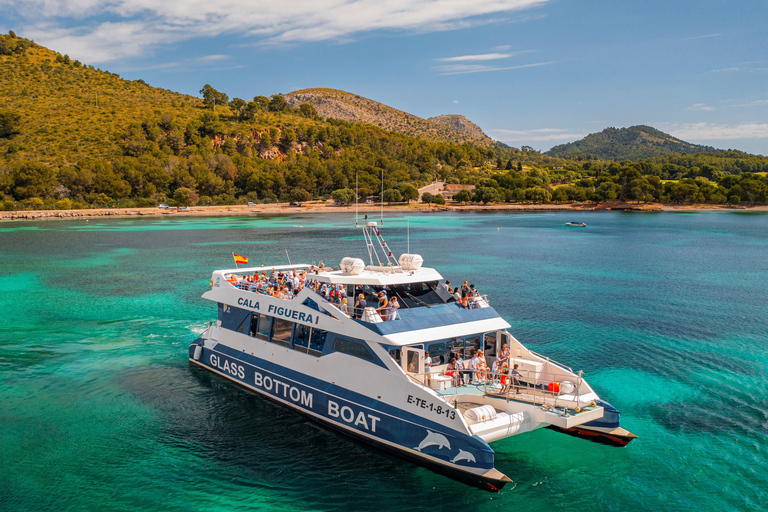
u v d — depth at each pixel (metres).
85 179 183.38
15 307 42.56
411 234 122.38
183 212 187.75
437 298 20.69
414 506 15.70
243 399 22.70
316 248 90.25
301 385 20.41
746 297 48.44
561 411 16.72
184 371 26.44
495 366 19.08
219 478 17.00
